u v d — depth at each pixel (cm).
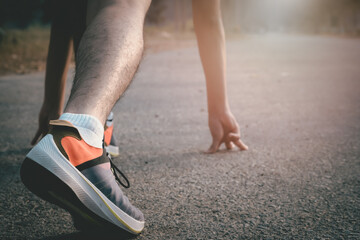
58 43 173
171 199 137
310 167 173
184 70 650
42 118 186
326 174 163
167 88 457
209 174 165
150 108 337
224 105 192
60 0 167
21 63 699
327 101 356
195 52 1096
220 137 196
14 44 1012
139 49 98
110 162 101
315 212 125
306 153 196
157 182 155
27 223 120
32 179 78
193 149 207
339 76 544
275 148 206
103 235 106
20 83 491
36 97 390
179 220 120
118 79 92
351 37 2362
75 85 90
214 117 194
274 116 297
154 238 107
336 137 228
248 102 363
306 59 848
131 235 106
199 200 136
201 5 169
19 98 384
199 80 525
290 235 109
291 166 175
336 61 784
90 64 91
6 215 126
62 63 177
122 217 94
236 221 119
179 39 1942
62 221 121
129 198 138
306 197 138
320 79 519
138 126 269
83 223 91
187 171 169
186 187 149
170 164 180
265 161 183
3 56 774
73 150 83
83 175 83
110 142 186
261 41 2033
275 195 140
